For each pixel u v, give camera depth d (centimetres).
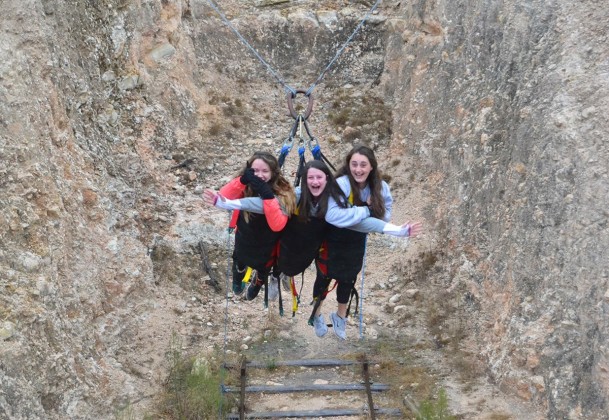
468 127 1336
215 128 1580
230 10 1811
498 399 1025
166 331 1168
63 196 1066
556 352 971
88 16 1377
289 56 1791
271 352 1164
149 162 1421
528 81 1196
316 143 921
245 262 918
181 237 1338
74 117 1233
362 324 1229
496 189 1206
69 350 948
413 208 1419
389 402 1041
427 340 1180
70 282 1020
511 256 1101
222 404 1023
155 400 1035
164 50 1545
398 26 1711
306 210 863
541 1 1241
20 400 823
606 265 930
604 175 985
